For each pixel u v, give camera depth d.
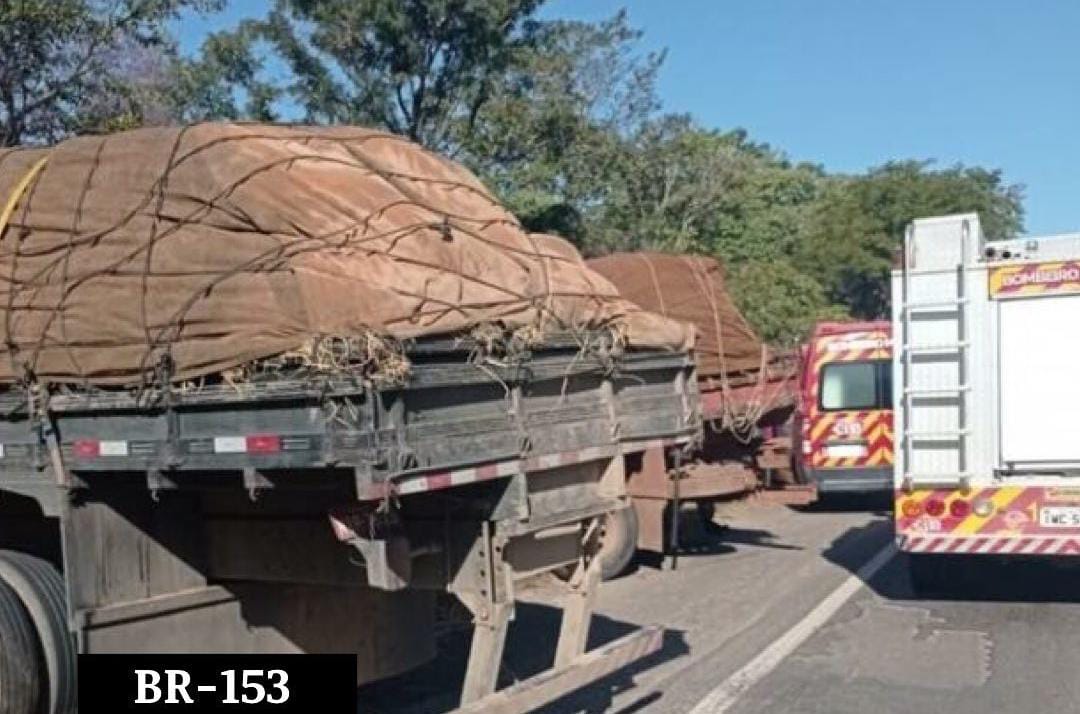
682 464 12.02
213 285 5.11
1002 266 9.09
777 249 48.38
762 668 7.85
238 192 5.25
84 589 5.41
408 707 7.09
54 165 5.78
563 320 6.17
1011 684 7.39
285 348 4.90
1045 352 9.02
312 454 4.70
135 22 17.31
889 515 15.99
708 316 12.67
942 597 10.22
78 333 5.38
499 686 6.66
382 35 26.92
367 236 5.43
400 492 4.73
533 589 6.30
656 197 38.81
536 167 28.77
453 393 5.14
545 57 29.70
